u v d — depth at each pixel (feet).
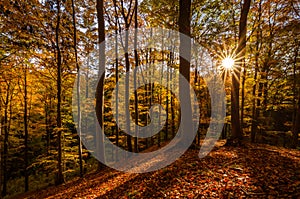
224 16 39.40
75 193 25.46
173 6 35.45
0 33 29.27
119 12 47.03
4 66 35.01
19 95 50.16
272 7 44.06
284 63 48.83
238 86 31.50
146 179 20.63
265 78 48.24
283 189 13.60
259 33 46.06
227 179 16.21
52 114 53.52
